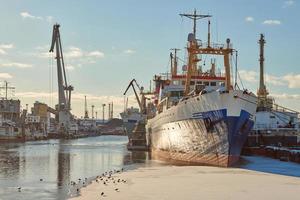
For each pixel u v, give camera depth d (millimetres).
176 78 79438
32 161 75000
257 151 77688
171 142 71500
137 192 35500
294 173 47312
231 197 31984
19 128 193625
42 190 40781
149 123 103312
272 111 88375
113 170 57344
